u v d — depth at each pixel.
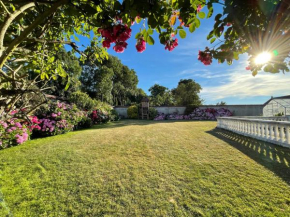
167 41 1.27
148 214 1.66
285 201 1.78
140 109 14.75
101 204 1.83
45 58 2.26
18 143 4.42
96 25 1.08
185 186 2.16
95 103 10.55
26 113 1.34
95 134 6.08
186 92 19.27
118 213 1.68
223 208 1.71
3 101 1.14
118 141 4.80
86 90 16.72
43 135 5.82
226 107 14.44
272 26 0.97
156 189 2.11
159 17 0.97
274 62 1.24
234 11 0.99
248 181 2.24
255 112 13.91
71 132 6.73
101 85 16.47
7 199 1.90
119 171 2.65
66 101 9.10
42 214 1.66
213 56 1.42
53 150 3.88
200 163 2.93
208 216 1.60
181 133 6.11
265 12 0.91
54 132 5.97
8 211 1.46
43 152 3.72
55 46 2.20
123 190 2.10
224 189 2.06
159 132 6.41
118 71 20.20
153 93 27.75
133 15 0.92
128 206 1.79
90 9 0.96
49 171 2.68
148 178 2.40
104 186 2.20
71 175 2.53
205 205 1.77
